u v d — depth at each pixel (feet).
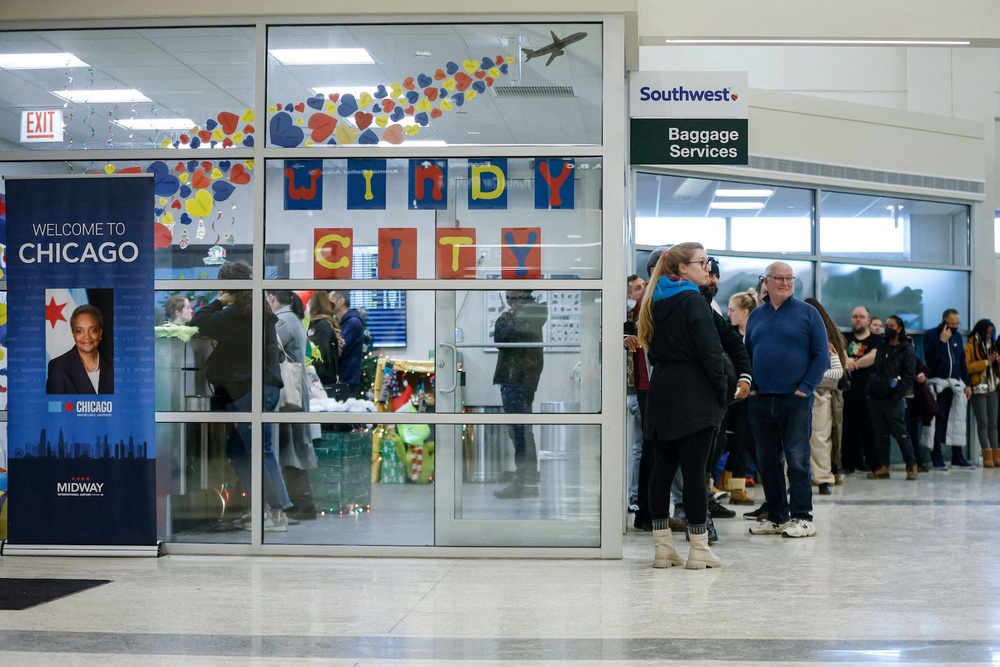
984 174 44.06
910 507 28.37
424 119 20.24
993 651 12.44
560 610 14.92
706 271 18.92
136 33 20.65
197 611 14.88
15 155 20.95
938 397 41.19
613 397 19.75
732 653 12.37
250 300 20.43
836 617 14.43
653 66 48.60
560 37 20.03
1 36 20.85
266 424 20.31
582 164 19.99
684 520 23.20
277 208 20.43
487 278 20.06
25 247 20.12
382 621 14.19
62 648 12.69
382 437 20.18
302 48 20.42
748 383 20.90
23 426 20.06
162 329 20.57
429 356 20.11
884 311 42.14
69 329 19.99
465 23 20.12
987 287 44.09
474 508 19.97
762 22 26.07
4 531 21.45
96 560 19.56
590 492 19.85
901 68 48.44
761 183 39.19
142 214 19.92
